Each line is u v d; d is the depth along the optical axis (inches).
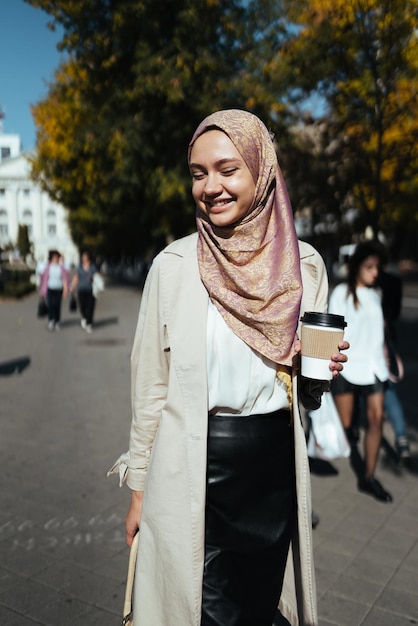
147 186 631.8
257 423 67.1
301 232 709.3
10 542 134.1
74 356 382.6
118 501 156.8
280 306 63.8
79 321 589.6
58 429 220.7
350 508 153.4
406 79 375.6
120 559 127.3
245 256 64.2
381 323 154.9
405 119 405.4
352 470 178.9
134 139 574.6
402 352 398.6
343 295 155.3
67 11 553.9
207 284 65.1
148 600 66.4
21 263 1931.6
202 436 64.6
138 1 514.6
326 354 63.6
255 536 66.7
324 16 380.2
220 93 519.2
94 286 508.4
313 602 69.1
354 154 444.5
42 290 541.0
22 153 852.0
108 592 115.2
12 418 235.3
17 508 151.9
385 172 455.8
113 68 577.6
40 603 111.2
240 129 63.2
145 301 69.5
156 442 67.0
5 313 678.5
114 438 210.2
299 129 525.7
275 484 67.9
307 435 168.4
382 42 362.3
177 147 585.6
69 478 172.4
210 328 65.7
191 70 526.0
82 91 649.0
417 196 570.9
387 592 115.6
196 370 65.0
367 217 435.2
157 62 522.9
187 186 595.2
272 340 63.8
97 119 632.4
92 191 780.0
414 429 220.4
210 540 66.7
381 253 151.6
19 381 306.0
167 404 66.5
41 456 191.0
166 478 65.2
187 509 64.5
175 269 67.6
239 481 66.1
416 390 287.1
